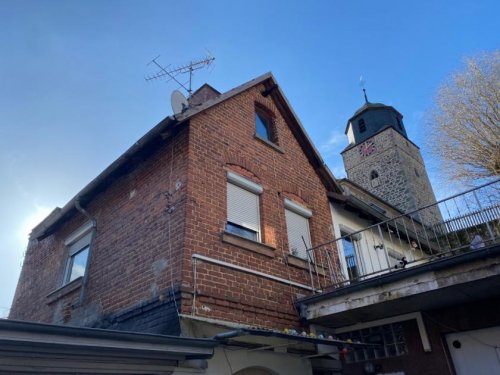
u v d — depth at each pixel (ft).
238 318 20.72
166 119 23.91
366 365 24.48
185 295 18.92
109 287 24.66
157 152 26.68
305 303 24.35
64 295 29.30
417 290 19.94
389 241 41.57
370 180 97.91
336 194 34.83
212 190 23.86
